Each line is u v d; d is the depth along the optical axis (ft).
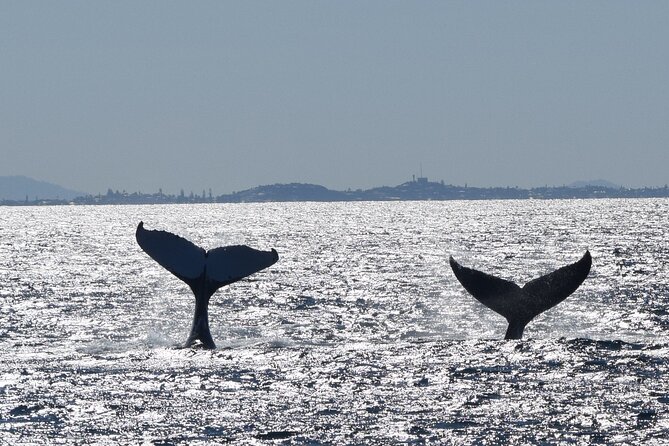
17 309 492.13
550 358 253.65
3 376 252.01
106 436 190.39
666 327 404.16
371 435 188.65
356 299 537.24
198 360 265.75
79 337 375.66
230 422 199.52
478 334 388.98
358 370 247.91
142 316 460.55
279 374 245.04
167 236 267.18
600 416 197.57
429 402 213.25
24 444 185.78
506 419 197.88
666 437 182.19
